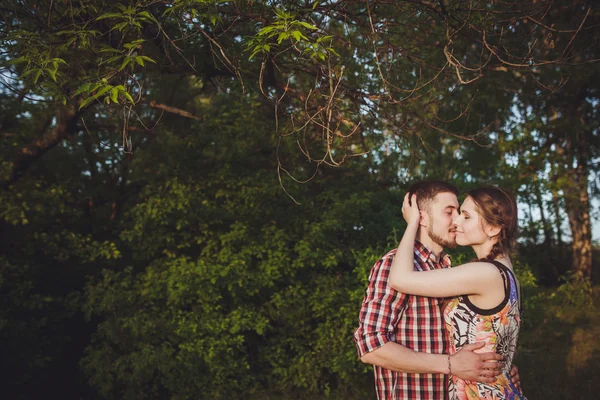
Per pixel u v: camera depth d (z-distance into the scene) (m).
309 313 6.05
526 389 5.51
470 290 1.86
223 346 5.47
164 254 7.00
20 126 6.94
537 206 9.12
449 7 3.52
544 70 6.79
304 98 4.20
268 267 5.77
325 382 6.03
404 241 2.00
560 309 8.88
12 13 3.31
